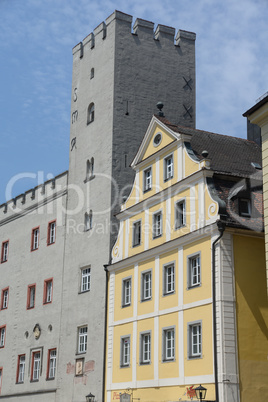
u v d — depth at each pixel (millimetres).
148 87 45719
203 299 30891
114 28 45719
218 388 28688
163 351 33094
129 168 43250
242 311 29922
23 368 48375
